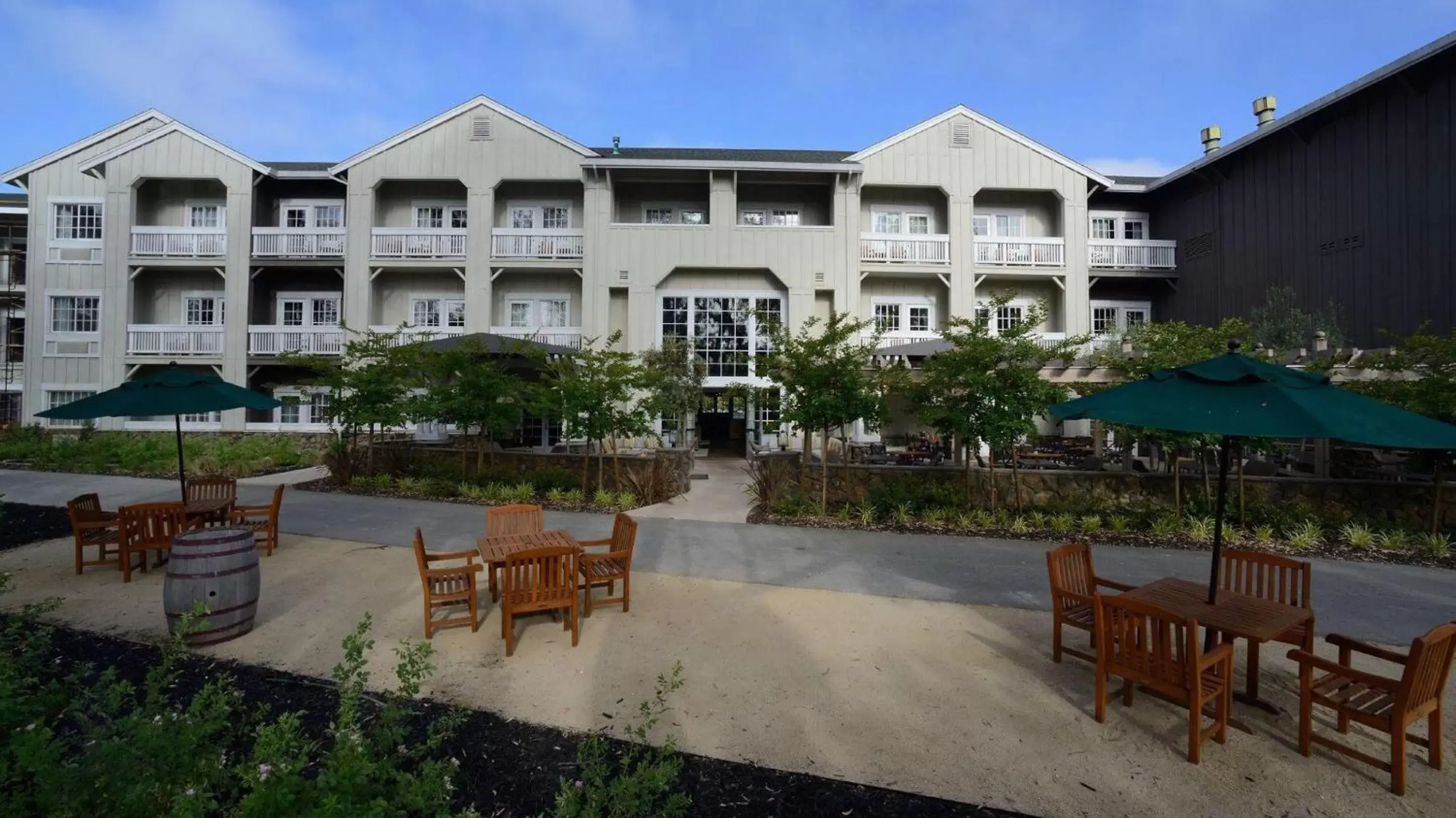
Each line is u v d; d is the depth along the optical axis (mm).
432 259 21047
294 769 2322
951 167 21422
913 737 3779
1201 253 21219
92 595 6375
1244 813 3145
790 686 4418
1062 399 9828
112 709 2812
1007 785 3332
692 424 20422
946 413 9844
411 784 2613
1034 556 8148
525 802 3119
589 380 12227
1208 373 4012
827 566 7621
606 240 20484
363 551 8195
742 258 20438
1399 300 15172
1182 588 4676
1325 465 10445
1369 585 7066
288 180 22125
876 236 21188
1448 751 3713
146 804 2215
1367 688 3754
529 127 20984
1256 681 4254
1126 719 4023
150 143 21219
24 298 24250
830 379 10375
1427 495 9711
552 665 4734
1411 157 14984
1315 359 10250
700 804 3145
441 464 14273
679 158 22922
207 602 5023
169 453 16578
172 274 22172
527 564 4984
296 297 22656
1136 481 10500
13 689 2814
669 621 5699
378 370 13625
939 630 5547
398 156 21078
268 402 8086
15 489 12914
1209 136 21469
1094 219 23562
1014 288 22469
